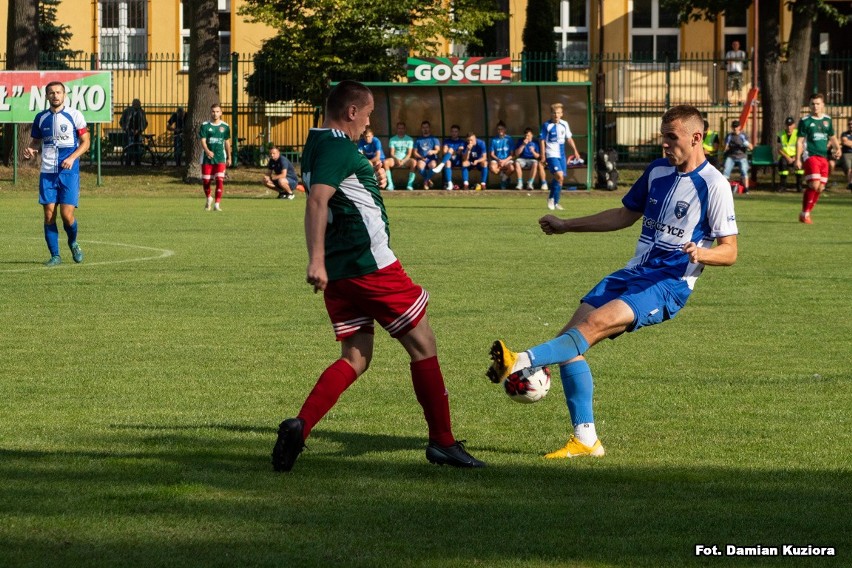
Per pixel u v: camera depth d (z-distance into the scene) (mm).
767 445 9258
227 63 69750
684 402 10992
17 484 7848
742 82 66062
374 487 7895
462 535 6809
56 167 22500
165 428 9719
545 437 9609
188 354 13477
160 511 7234
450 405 10891
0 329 15203
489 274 21688
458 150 50844
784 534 6875
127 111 60844
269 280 20641
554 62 62719
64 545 6547
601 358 13391
